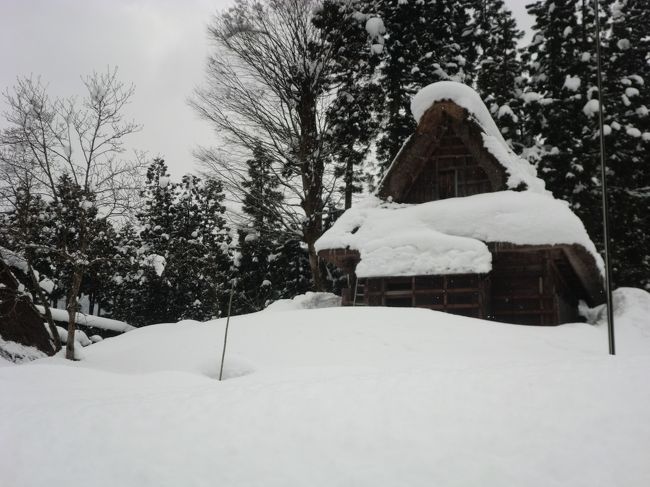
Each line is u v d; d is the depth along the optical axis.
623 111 26.27
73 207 13.80
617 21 30.41
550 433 4.27
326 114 24.45
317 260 23.84
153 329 16.33
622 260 26.02
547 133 26.77
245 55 24.09
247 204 24.53
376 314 12.04
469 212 16.25
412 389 5.25
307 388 5.49
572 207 25.56
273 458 4.18
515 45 30.08
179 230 35.59
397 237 16.20
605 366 5.83
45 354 14.82
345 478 3.87
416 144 18.30
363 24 25.25
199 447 4.38
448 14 27.17
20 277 16.53
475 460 3.99
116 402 5.55
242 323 12.75
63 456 4.39
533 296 15.87
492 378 5.44
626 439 4.14
